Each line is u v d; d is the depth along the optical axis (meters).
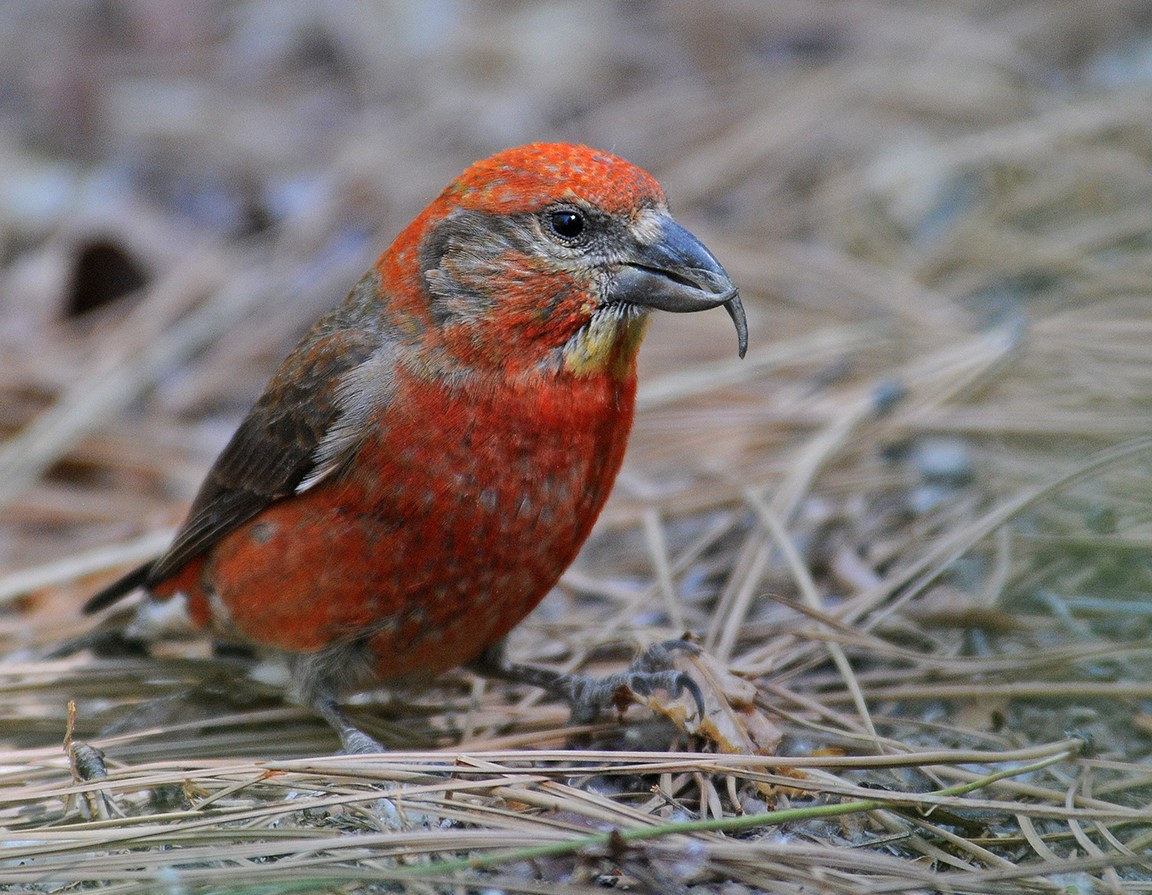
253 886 6.12
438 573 7.90
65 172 16.48
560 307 7.77
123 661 9.45
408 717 8.99
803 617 9.25
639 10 18.94
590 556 10.73
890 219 14.87
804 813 6.56
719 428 11.83
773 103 16.83
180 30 19.03
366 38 18.67
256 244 15.38
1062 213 14.28
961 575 9.51
